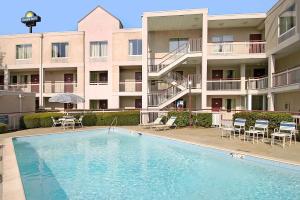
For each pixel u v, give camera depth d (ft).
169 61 93.30
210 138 52.75
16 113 73.05
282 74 68.18
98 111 88.38
